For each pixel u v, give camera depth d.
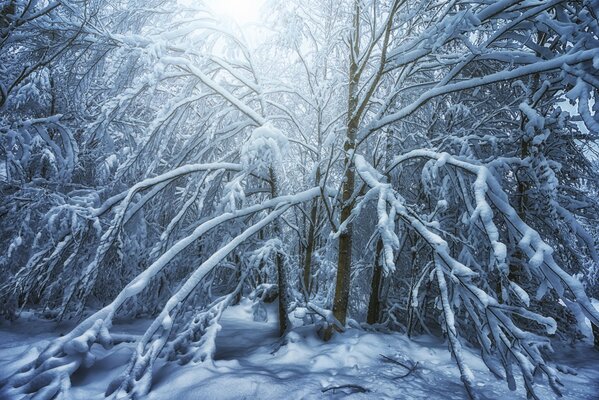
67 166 4.68
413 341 4.89
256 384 2.95
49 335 4.57
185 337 3.78
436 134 6.37
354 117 4.74
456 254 5.91
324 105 5.41
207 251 5.08
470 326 5.37
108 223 4.59
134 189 4.09
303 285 5.30
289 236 7.89
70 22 3.83
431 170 3.75
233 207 3.76
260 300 5.00
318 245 7.64
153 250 4.32
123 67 4.34
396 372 3.66
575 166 6.14
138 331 4.89
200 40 4.53
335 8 5.07
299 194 4.47
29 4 3.62
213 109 4.95
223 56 4.95
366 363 3.80
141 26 4.66
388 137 6.43
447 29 3.30
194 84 4.61
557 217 4.63
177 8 4.49
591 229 7.64
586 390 3.86
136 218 5.09
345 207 4.64
